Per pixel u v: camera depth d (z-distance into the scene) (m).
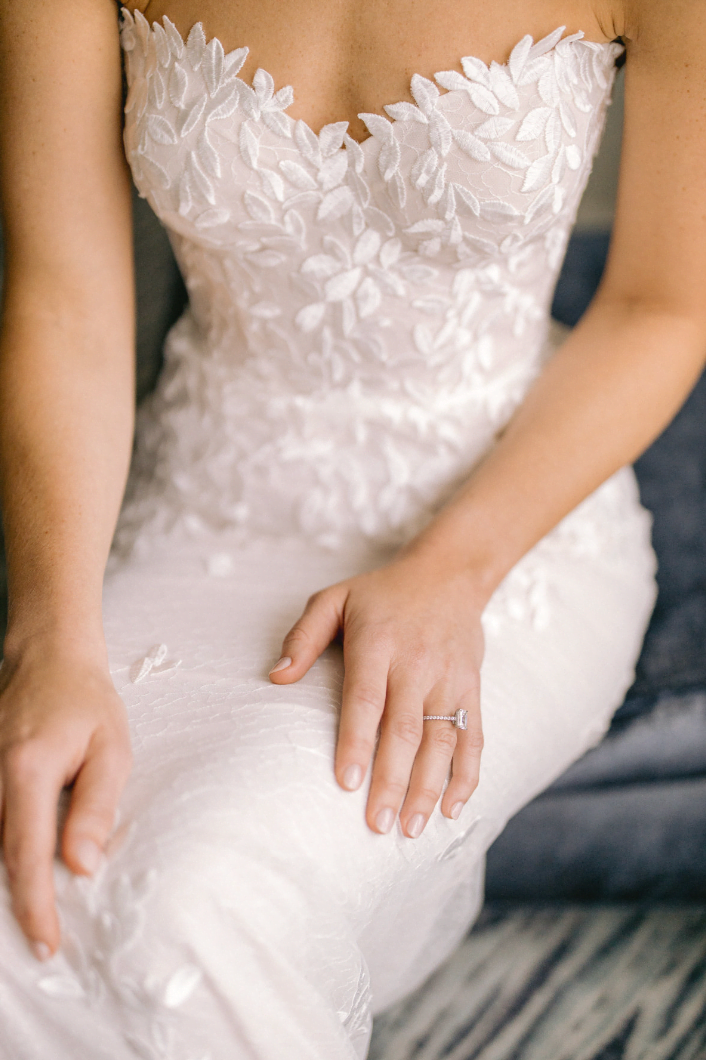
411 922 0.87
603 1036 1.11
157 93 0.84
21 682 0.70
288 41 0.78
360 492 0.99
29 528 0.80
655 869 1.24
